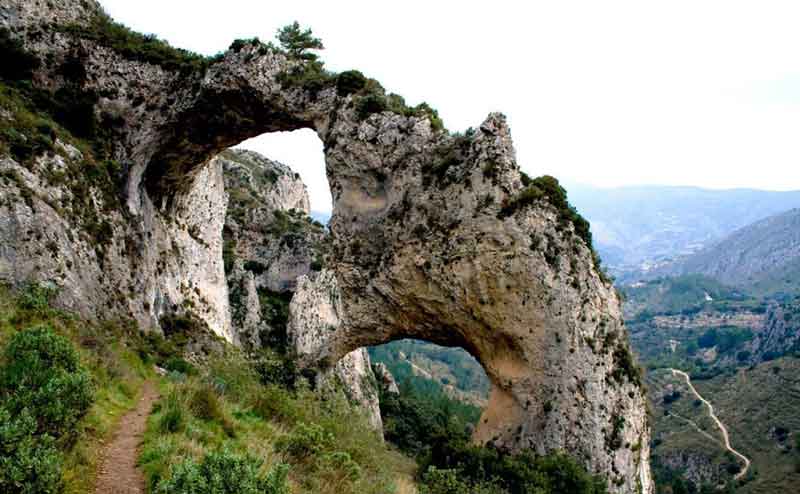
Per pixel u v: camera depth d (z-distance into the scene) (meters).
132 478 12.20
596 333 35.53
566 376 34.84
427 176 38.16
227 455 10.24
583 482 30.91
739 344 159.50
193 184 49.41
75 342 21.55
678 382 129.25
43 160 31.39
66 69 38.91
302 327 59.12
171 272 45.28
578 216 37.69
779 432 89.12
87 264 31.45
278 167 90.69
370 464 19.72
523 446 34.66
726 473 85.06
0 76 36.44
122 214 37.88
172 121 41.31
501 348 37.22
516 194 36.34
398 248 38.78
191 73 40.81
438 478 22.09
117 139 40.34
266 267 67.75
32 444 9.88
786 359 111.81
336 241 41.16
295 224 72.81
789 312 144.88
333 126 39.91
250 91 40.50
